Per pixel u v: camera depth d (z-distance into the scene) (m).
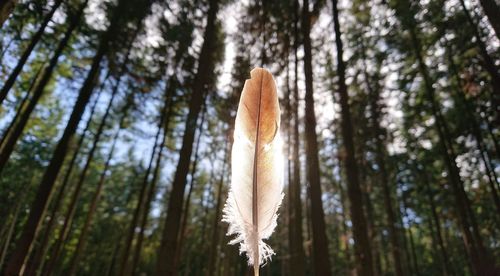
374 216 22.69
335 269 25.95
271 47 12.53
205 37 9.83
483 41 11.72
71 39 11.67
